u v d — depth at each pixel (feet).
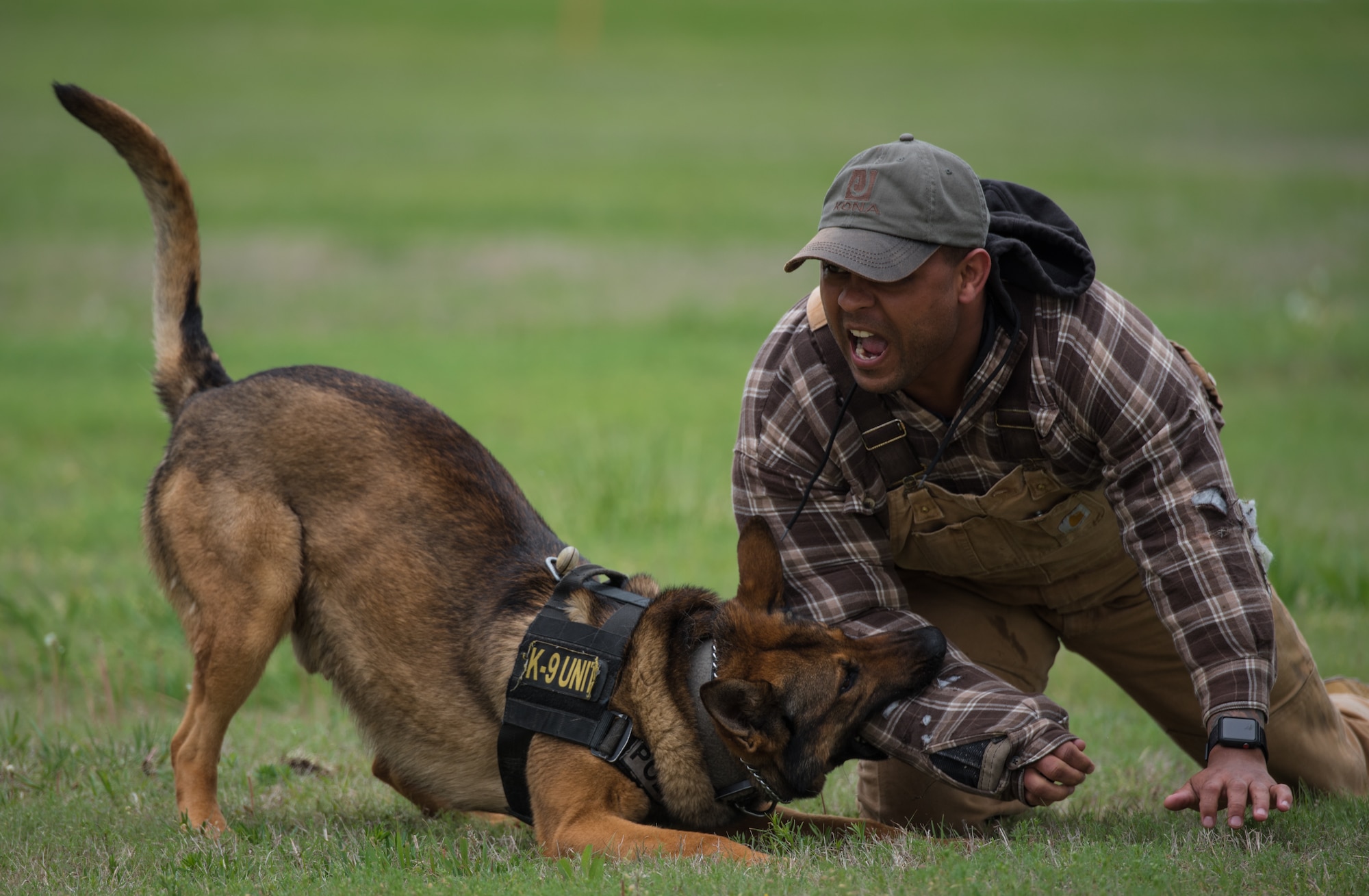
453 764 22.00
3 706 31.37
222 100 199.21
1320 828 18.94
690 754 20.08
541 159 159.12
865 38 288.71
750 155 163.53
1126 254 104.27
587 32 291.58
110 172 140.77
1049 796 17.97
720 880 16.65
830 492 20.24
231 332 83.76
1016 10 316.19
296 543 22.47
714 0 327.47
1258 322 83.20
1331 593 37.06
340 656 22.68
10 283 96.68
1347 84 217.15
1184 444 18.25
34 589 38.70
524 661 20.51
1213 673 18.03
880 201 17.57
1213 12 306.35
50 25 268.62
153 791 24.26
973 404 18.81
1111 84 223.92
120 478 52.90
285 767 25.79
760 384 20.33
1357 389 69.36
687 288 100.63
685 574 39.73
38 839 21.02
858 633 20.11
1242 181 135.85
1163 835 18.60
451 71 240.94
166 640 34.88
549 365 76.43
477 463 23.32
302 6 303.89
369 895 17.26
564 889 16.72
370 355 77.41
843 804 24.62
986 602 22.62
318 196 132.57
